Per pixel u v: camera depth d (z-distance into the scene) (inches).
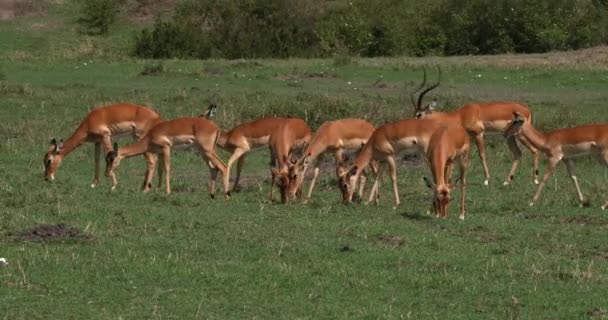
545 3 3282.5
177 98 1957.4
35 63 2637.8
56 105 1872.5
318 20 3380.9
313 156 1196.5
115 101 1910.7
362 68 2554.1
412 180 1353.3
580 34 3221.0
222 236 970.7
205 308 754.2
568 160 1207.6
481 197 1243.8
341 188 1164.5
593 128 1187.3
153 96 2004.2
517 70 2474.2
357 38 3292.3
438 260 897.5
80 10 3494.1
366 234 989.2
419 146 1144.8
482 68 2527.1
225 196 1210.0
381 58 2974.9
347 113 1715.1
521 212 1135.0
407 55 3282.5
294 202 1170.0
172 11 3580.2
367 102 1813.5
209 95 2016.5
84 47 3176.7
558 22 3255.4
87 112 1815.9
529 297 793.6
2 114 1770.4
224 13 3331.7
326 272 850.8
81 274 825.5
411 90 2146.9
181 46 3179.1
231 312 748.6
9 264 844.6
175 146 1221.1
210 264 863.1
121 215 1051.9
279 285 812.6
